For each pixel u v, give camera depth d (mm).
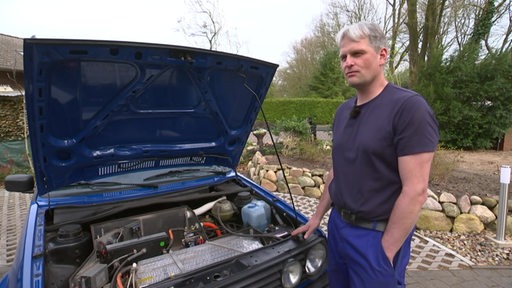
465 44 10883
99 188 2396
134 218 2186
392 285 1643
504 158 8578
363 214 1702
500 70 9508
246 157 8047
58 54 1693
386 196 1654
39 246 1762
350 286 1799
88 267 1752
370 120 1672
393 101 1604
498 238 4020
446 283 3148
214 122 2668
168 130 2512
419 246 3949
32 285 1506
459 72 9719
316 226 2125
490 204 4445
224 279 1626
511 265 3510
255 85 2586
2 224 4699
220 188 2801
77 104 1999
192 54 2053
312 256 2039
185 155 2738
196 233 2244
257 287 1716
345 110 1936
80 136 2143
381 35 1672
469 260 3619
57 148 2086
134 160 2518
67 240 1855
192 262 1818
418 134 1491
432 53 10320
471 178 5695
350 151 1751
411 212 1522
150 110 2293
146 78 2084
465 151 10039
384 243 1624
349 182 1762
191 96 2373
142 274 1692
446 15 12695
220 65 2242
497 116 9633
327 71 23594
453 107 9641
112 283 1622
